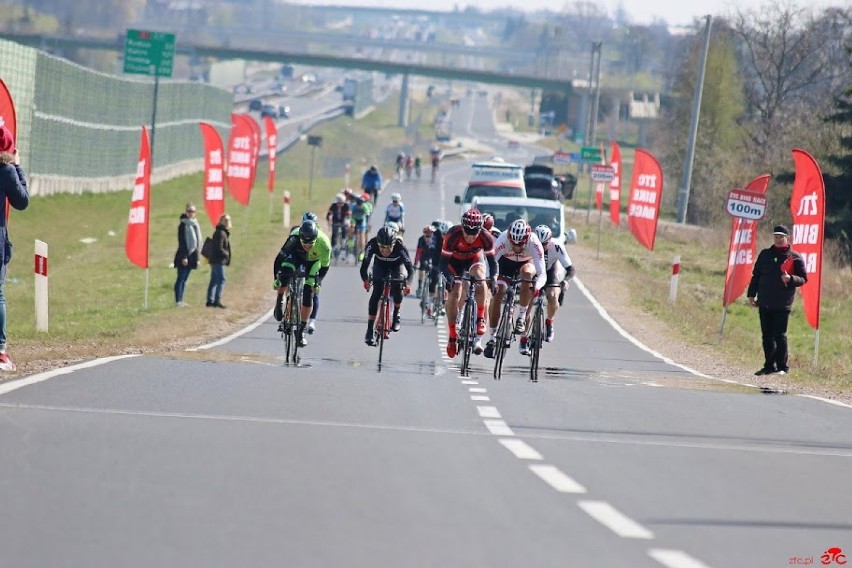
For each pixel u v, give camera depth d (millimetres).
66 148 195625
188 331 68438
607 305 102438
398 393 40000
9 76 169750
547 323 49062
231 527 18484
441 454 27156
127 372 40375
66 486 20891
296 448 26609
